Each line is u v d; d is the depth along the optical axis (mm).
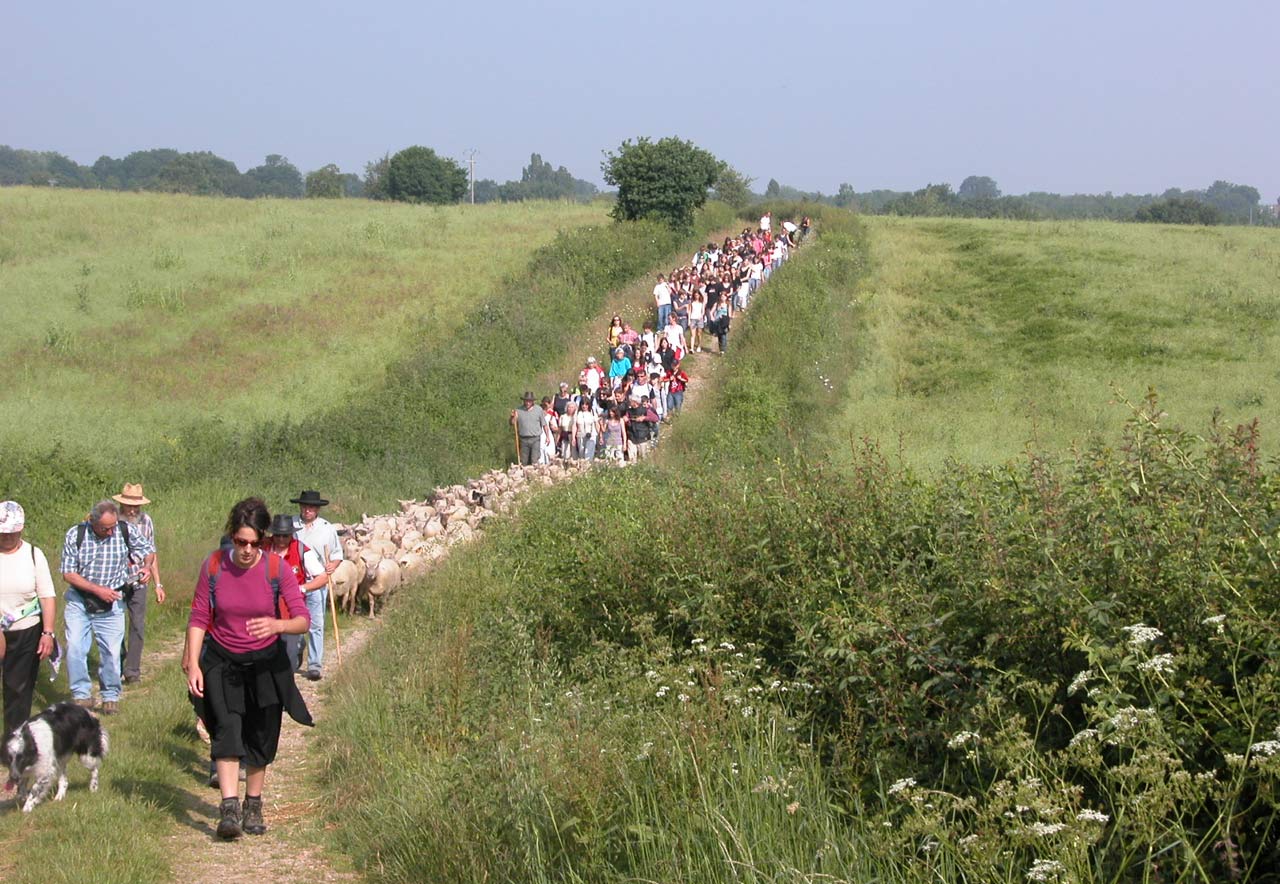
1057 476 6973
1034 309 38625
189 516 17562
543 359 31266
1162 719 4875
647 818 5578
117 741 8727
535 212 55938
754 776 5660
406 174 90000
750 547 8406
